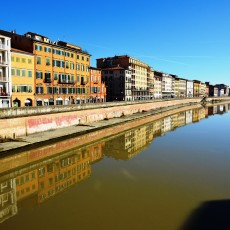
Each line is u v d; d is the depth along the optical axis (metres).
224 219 18.45
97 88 94.56
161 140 49.44
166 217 18.73
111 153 39.09
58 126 51.97
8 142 37.72
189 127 68.12
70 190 24.48
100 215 19.20
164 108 120.69
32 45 64.81
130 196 22.69
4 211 20.47
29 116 44.28
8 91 57.38
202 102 191.62
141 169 30.81
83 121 60.72
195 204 20.95
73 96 80.38
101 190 24.25
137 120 78.31
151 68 154.50
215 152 39.31
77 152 39.25
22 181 27.70
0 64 54.97
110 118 73.69
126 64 125.19
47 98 69.75
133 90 126.06
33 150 37.81
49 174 29.81
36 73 65.75
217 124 74.69
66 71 76.56
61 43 80.12
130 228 17.25
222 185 25.31
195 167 31.48
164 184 25.61
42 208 20.81
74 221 18.38
